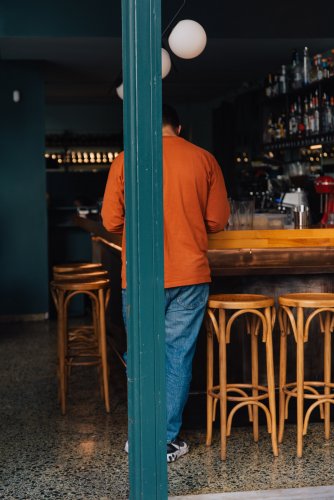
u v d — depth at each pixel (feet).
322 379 16.24
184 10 25.17
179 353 14.05
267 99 30.53
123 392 18.98
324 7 25.70
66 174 40.65
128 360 11.21
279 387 15.49
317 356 16.24
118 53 27.58
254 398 14.37
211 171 14.25
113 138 44.45
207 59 29.09
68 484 12.91
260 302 13.97
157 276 11.08
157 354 11.14
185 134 45.34
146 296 11.06
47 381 20.17
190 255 13.85
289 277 16.01
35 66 29.27
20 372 21.20
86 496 12.37
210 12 25.32
